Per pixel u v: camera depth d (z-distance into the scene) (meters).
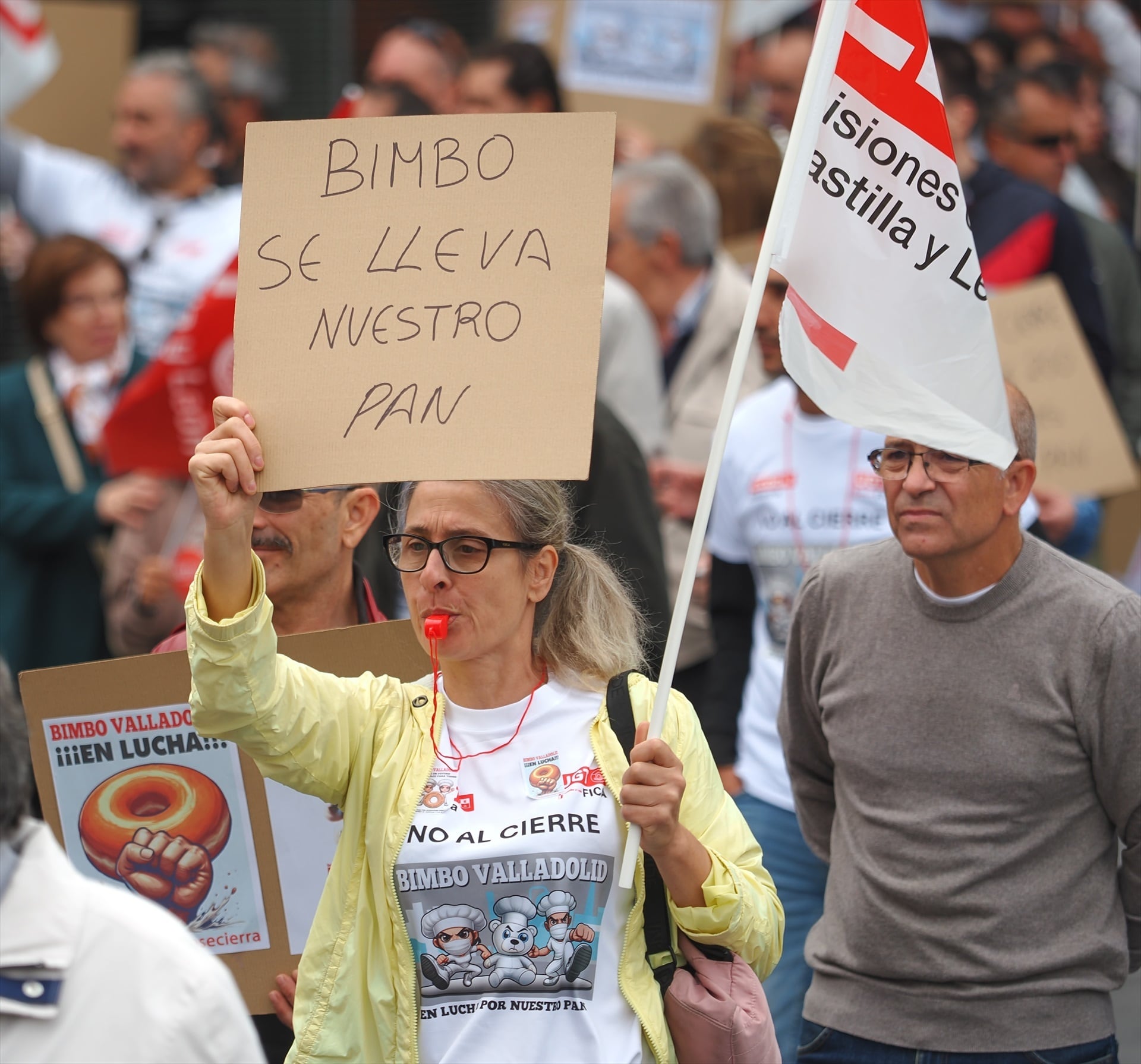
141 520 23.17
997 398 12.82
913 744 13.75
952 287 12.67
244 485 10.72
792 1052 17.12
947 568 13.68
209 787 13.43
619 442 18.47
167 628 23.30
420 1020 10.95
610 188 10.98
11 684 8.72
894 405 12.68
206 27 36.09
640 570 18.16
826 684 14.45
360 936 11.19
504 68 26.52
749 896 11.18
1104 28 37.88
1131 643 13.23
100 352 25.19
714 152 27.62
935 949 13.59
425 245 11.08
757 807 18.16
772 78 32.97
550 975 10.92
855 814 14.17
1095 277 26.92
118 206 31.17
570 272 10.94
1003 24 38.12
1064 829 13.55
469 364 10.92
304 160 11.23
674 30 33.09
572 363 10.85
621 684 11.67
